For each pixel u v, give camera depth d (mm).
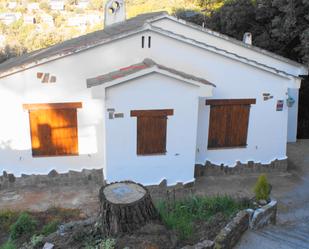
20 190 11414
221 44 13961
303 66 13938
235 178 12320
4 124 11094
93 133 11617
